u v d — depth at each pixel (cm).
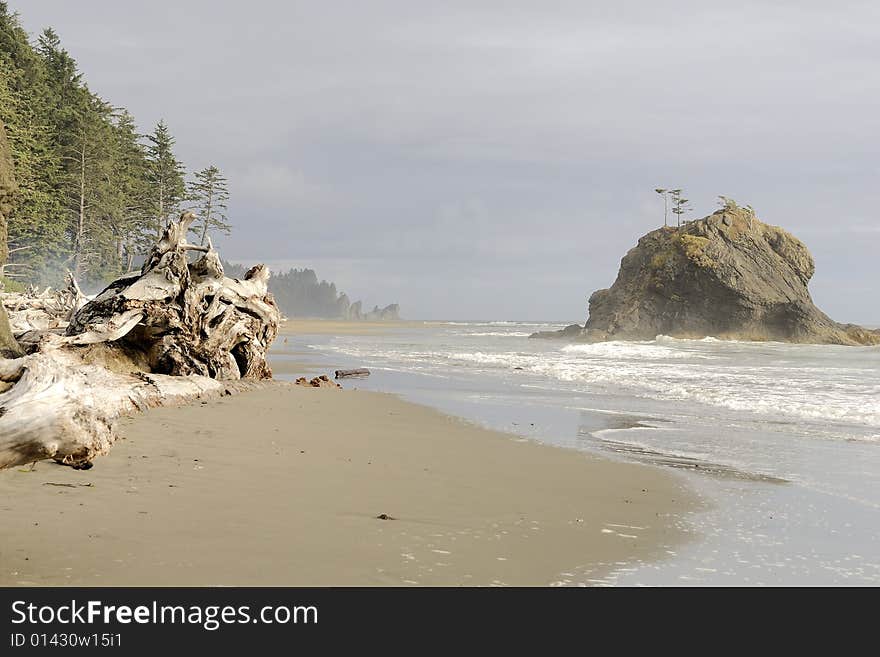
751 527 686
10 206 1277
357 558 541
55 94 6084
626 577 540
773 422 1407
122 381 1296
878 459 1040
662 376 2434
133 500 653
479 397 1808
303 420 1267
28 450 452
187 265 1573
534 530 649
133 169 7738
